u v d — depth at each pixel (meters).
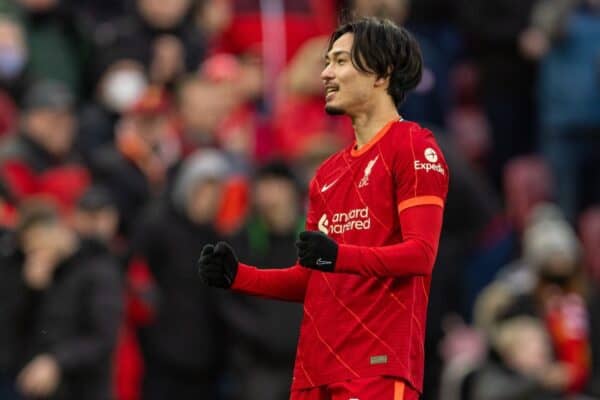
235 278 17.98
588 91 44.06
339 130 39.16
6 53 41.75
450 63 45.84
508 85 46.12
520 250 40.53
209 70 40.22
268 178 33.84
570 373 34.12
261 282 18.16
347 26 18.06
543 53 44.75
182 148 38.12
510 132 46.25
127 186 36.69
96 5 48.19
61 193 36.25
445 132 43.78
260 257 33.84
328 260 16.70
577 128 44.19
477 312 38.34
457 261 34.19
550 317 34.56
